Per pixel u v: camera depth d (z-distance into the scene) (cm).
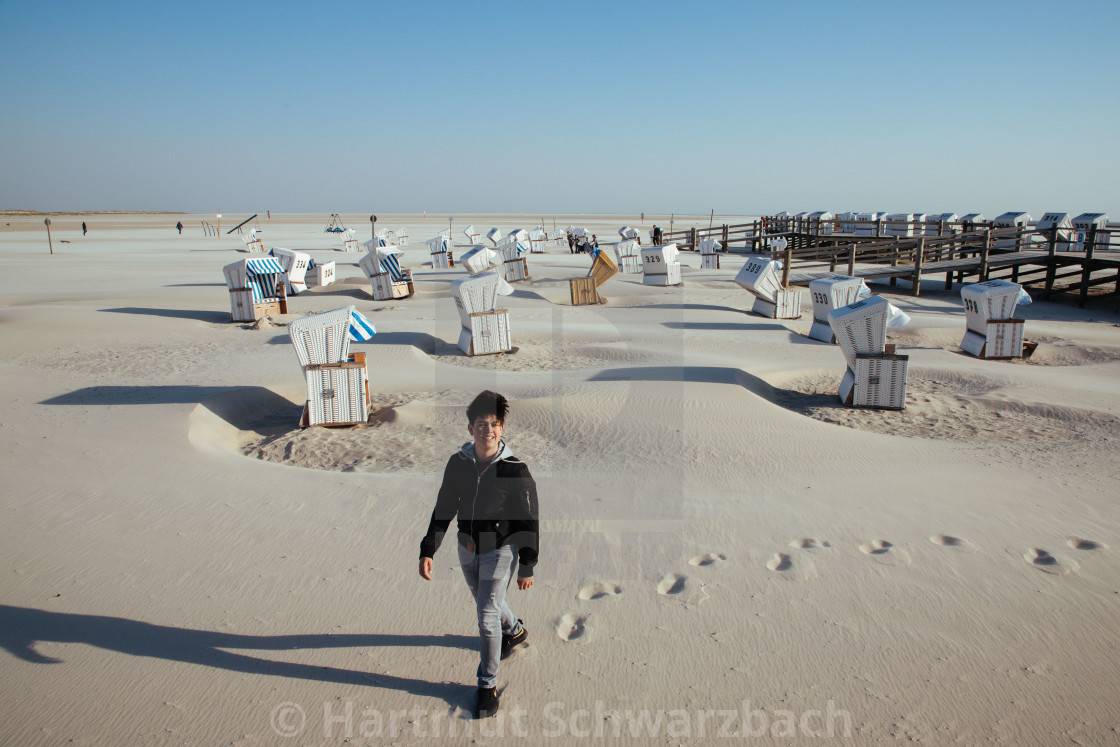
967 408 996
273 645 378
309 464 742
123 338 1460
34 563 467
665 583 446
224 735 310
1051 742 308
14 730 312
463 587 441
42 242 5438
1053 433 854
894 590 439
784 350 1406
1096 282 2206
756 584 445
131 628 392
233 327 1669
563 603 421
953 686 346
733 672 356
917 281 2456
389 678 351
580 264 3544
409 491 607
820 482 636
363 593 432
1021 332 1374
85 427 789
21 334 1444
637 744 306
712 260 3406
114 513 552
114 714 323
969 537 517
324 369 862
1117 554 490
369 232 8131
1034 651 375
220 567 465
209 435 812
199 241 5825
